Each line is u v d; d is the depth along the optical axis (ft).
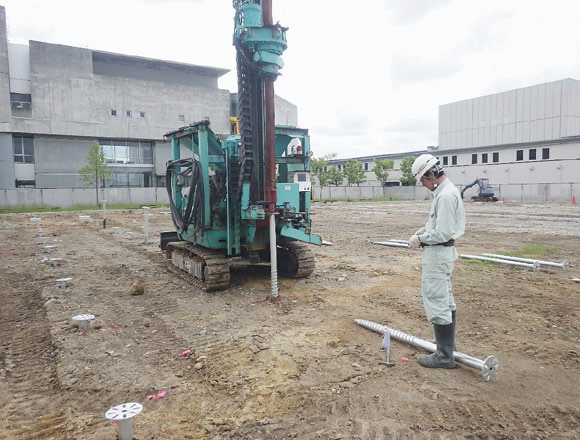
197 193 25.80
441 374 14.33
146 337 18.54
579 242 45.11
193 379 14.55
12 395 13.78
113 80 147.84
